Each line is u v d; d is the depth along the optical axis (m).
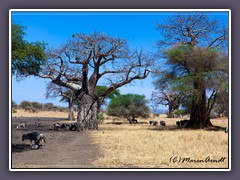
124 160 12.16
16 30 21.75
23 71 27.22
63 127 31.86
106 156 13.11
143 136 21.67
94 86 31.05
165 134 23.47
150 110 50.38
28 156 13.62
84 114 30.33
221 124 39.75
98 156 13.38
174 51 32.19
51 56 29.55
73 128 30.47
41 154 14.18
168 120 59.09
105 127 34.94
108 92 31.47
